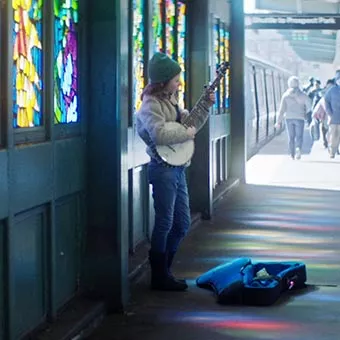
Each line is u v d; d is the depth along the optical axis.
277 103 30.94
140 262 7.33
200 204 10.39
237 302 6.30
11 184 4.53
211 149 11.09
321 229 9.84
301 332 5.58
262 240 9.05
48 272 5.29
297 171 17.02
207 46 10.43
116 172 5.98
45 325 5.23
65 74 5.59
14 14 4.67
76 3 5.79
